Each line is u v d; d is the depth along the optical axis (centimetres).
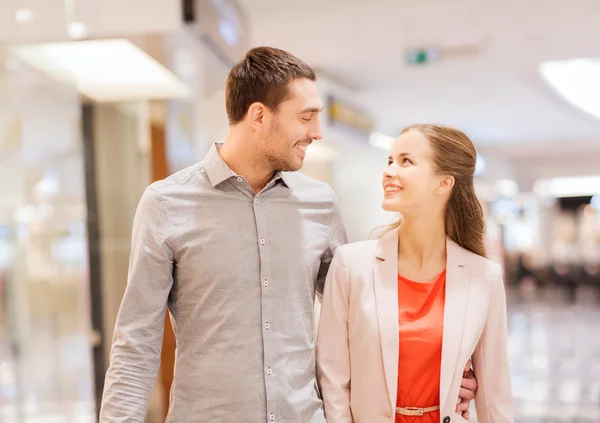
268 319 185
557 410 596
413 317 200
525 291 2055
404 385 196
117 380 177
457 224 211
